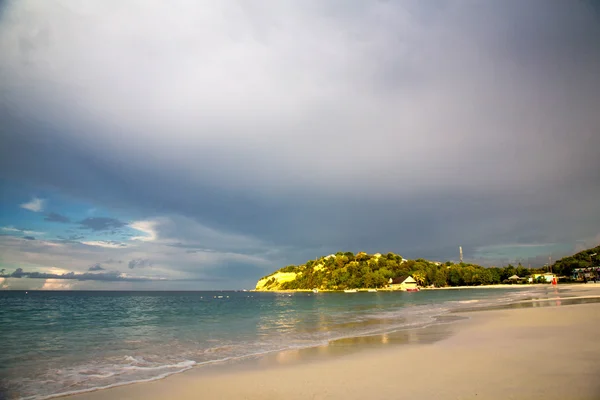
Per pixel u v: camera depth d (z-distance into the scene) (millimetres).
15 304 80000
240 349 19000
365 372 12539
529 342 16609
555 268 190750
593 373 10836
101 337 25047
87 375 13820
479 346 16344
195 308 66000
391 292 166375
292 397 10164
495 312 33812
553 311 30828
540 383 10031
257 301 101250
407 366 13133
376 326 27750
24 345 21672
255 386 11500
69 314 50031
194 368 14633
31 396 11320
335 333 24281
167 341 22641
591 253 189375
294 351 17781
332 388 10805
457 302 58250
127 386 12109
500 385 10070
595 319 24188
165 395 11000
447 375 11484
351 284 196750
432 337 20375
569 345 15492
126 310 59719
